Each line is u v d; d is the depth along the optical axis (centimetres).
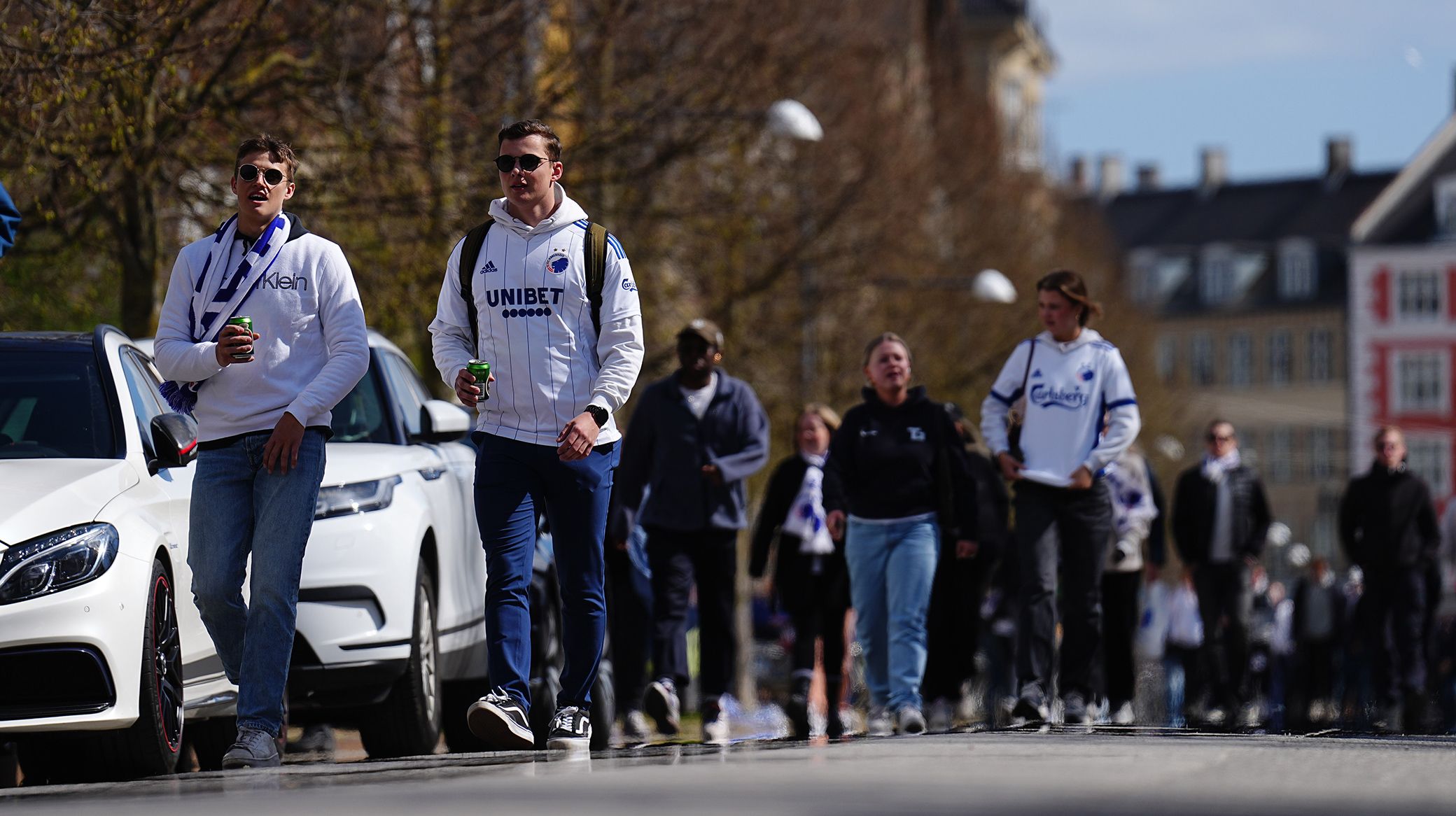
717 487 3744
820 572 4169
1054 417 3412
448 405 3328
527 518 2506
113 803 1809
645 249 7275
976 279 9512
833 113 9819
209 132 5184
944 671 4275
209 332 2481
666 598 3750
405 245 5491
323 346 2512
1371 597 5412
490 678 2481
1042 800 1634
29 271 5397
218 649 2539
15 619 2353
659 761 2127
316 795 1764
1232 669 5269
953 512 3525
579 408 2494
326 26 5234
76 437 2658
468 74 5856
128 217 5050
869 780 1825
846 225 9638
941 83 12812
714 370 3784
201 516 2483
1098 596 3431
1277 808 1598
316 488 2472
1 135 4388
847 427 3538
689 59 7112
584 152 6388
